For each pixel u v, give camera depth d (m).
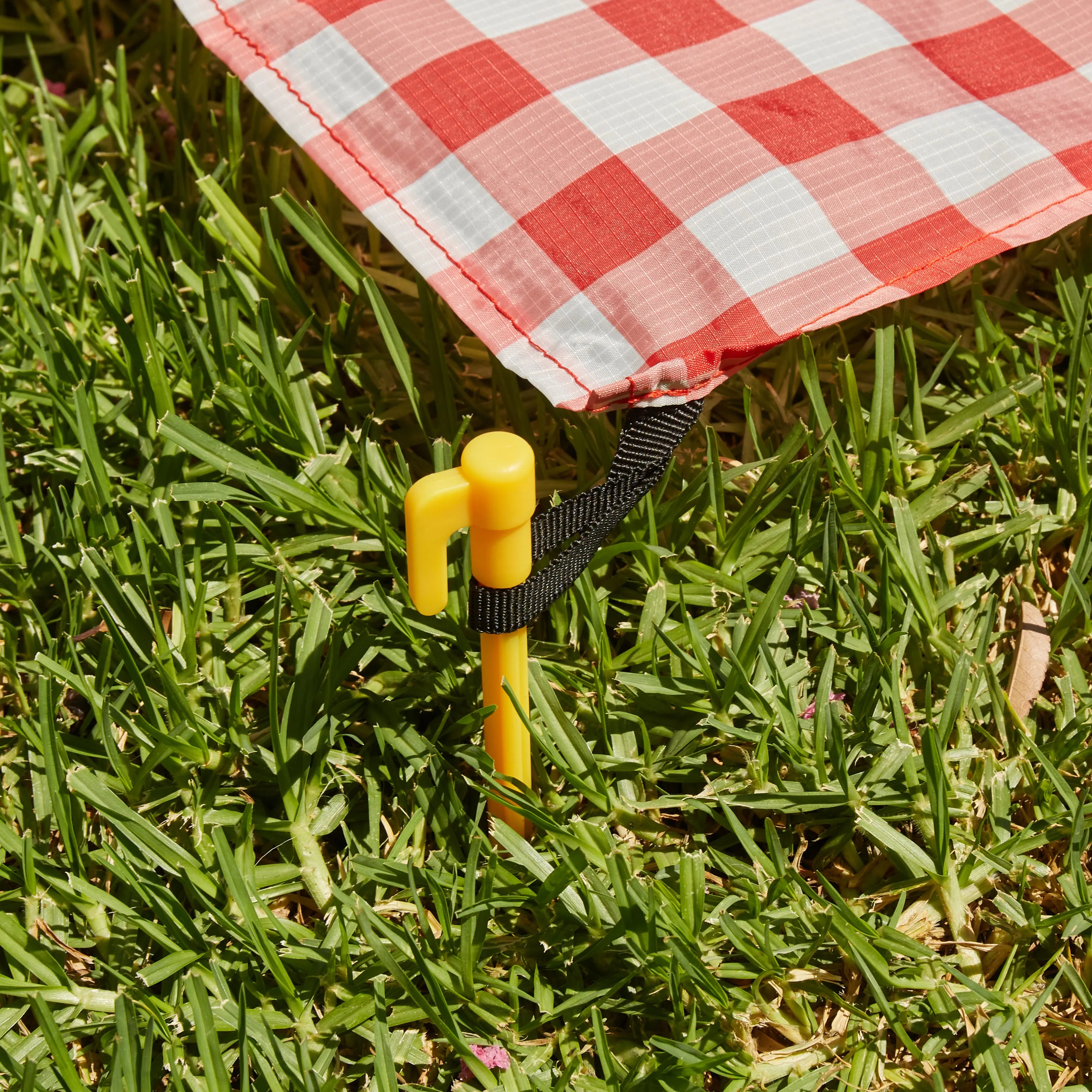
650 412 0.79
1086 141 0.85
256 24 0.87
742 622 0.83
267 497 0.86
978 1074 0.78
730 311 0.80
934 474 0.88
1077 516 0.87
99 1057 0.78
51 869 0.80
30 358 0.91
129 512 0.86
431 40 0.85
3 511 0.85
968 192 0.83
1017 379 0.91
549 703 0.82
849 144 0.83
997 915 0.80
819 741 0.81
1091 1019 0.79
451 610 0.84
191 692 0.83
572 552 0.77
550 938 0.79
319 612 0.83
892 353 0.87
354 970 0.79
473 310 0.82
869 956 0.78
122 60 0.97
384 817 0.82
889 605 0.84
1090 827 0.81
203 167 0.97
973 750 0.82
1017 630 0.85
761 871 0.80
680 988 0.78
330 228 0.95
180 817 0.81
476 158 0.83
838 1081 0.78
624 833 0.82
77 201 0.97
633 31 0.86
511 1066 0.77
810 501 0.86
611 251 0.81
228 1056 0.78
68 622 0.84
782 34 0.86
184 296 0.93
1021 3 0.88
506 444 0.74
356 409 0.90
